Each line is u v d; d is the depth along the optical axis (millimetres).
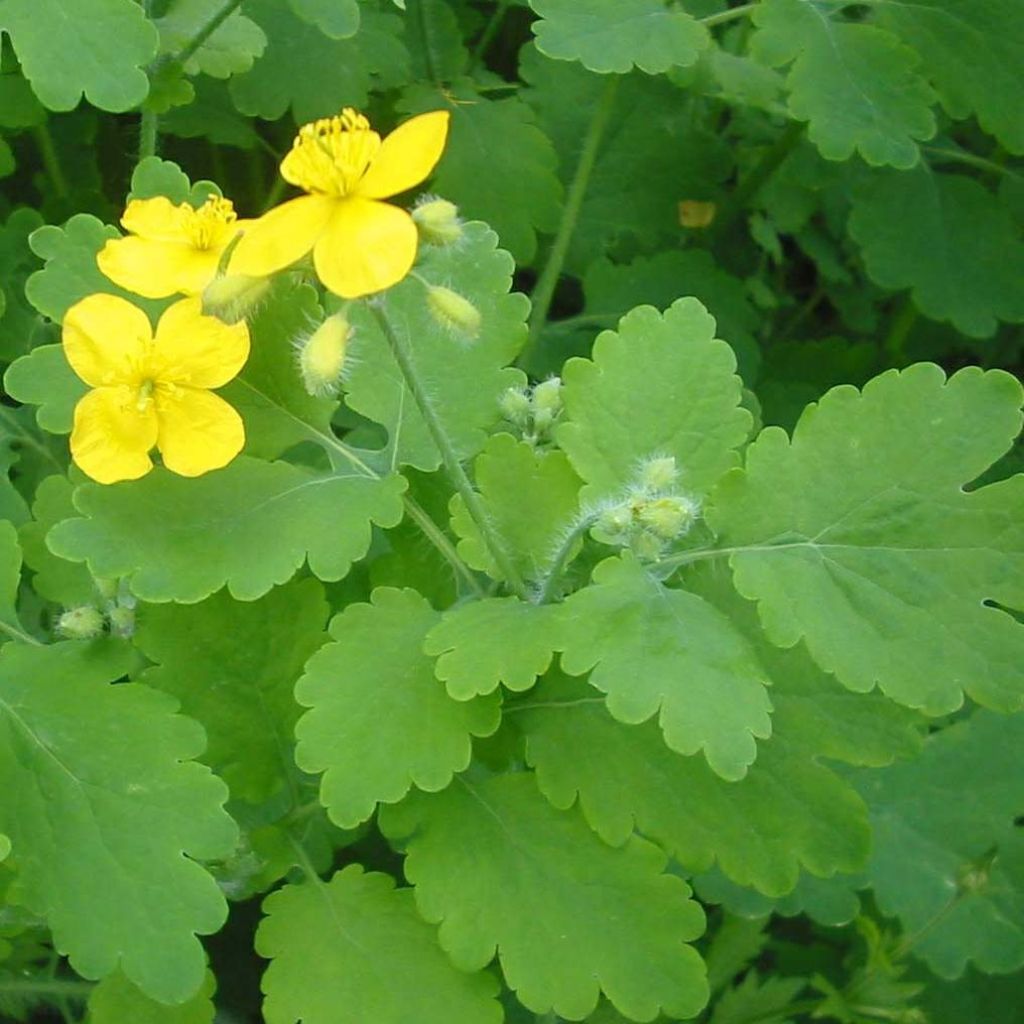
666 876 320
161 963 307
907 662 314
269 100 433
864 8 458
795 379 483
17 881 309
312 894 328
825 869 321
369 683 319
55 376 330
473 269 348
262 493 324
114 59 359
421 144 301
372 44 442
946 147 491
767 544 322
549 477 336
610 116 468
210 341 313
